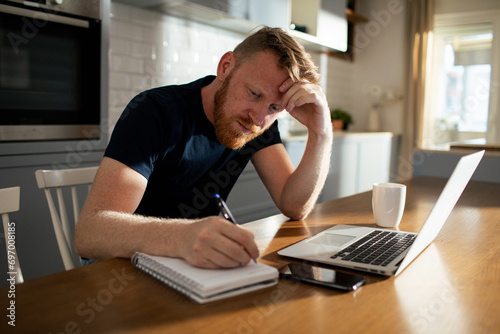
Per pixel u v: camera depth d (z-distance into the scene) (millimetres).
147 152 1104
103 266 795
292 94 1127
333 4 4059
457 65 5023
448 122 5133
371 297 676
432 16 4871
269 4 3070
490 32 4793
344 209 1362
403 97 5004
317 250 891
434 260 866
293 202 1210
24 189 1873
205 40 3273
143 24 2826
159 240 786
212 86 1263
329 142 1272
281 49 1097
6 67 1829
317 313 616
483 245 981
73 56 2049
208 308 625
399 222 1169
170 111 1194
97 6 2104
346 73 5309
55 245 1980
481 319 606
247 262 732
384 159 4750
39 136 1951
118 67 2711
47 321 578
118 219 870
